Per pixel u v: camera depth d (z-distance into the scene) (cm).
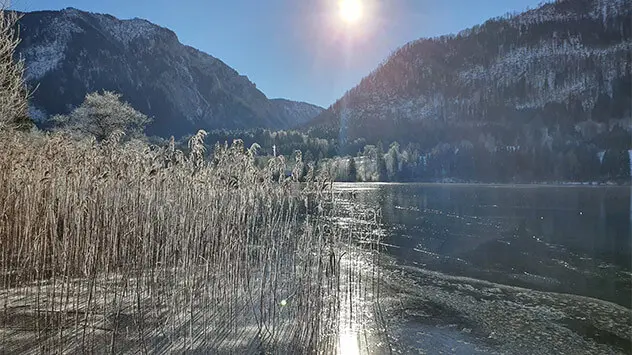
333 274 1027
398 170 10806
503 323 892
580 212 3262
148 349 614
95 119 3322
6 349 581
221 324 743
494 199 4738
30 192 840
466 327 860
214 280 834
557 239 2028
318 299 833
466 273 1351
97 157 877
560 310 989
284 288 989
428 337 793
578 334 845
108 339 634
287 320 793
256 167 991
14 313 703
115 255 774
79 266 795
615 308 1010
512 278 1295
